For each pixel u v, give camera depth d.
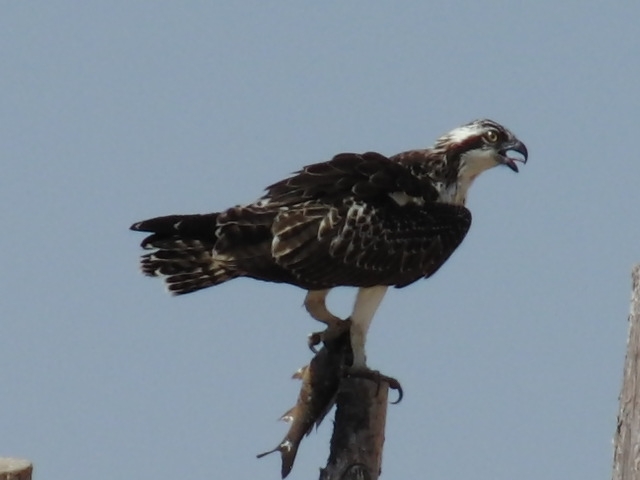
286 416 12.37
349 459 12.12
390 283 13.48
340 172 13.30
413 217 13.71
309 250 12.87
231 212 12.73
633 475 9.52
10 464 9.90
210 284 12.82
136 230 12.58
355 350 12.72
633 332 9.76
